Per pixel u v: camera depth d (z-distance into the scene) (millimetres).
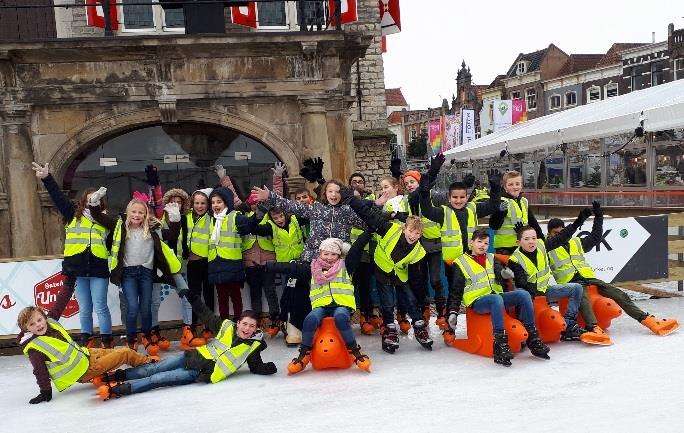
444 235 5805
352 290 5066
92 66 8102
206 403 4227
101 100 8125
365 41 8945
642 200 16172
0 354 6184
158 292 5805
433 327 6445
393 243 5277
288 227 6047
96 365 4555
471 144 27953
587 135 15695
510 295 5059
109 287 6262
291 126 8695
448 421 3623
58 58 7969
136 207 5309
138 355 4879
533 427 3453
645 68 38188
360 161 14328
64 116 8148
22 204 8070
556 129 17172
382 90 14250
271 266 5109
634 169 17156
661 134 15617
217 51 8289
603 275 7211
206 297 6191
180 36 8031
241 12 10078
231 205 6016
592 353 5004
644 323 5531
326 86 8555
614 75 41156
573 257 5789
